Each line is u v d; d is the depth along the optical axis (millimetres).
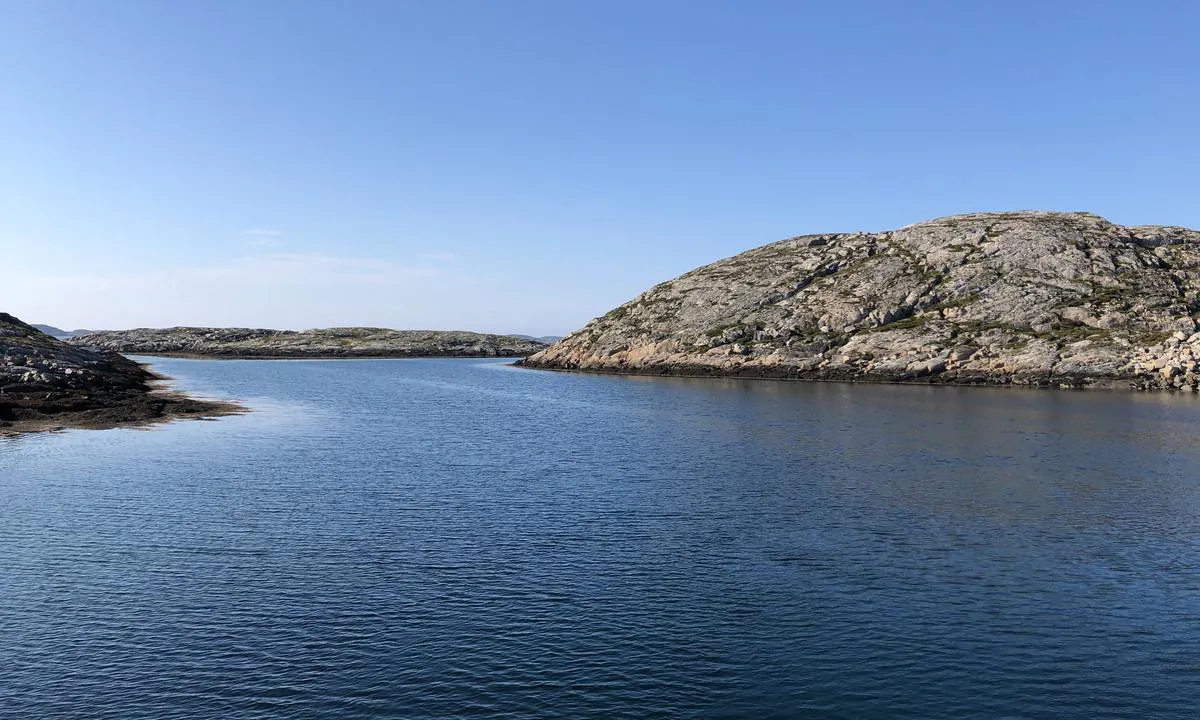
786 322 150875
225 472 46156
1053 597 26250
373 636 23000
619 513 37031
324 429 68375
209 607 24938
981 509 37969
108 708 19062
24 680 20312
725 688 20266
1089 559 30141
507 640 22844
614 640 22906
